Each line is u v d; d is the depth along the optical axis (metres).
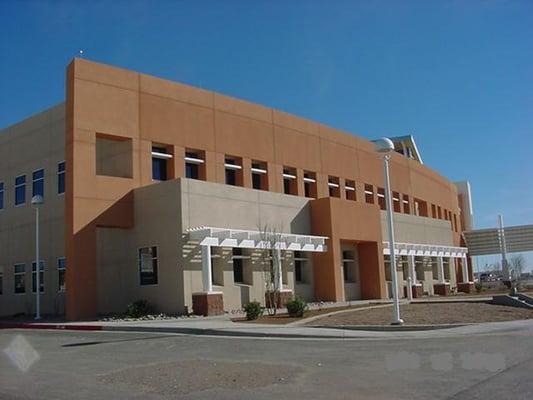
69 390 9.80
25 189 35.41
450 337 16.05
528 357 11.62
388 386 9.24
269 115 37.00
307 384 9.65
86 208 27.72
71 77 28.25
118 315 27.36
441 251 49.66
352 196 43.81
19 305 34.97
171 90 31.69
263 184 36.09
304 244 32.72
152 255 28.27
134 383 10.26
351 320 20.77
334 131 42.53
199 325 20.47
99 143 31.53
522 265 75.38
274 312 24.75
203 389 9.52
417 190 54.31
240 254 30.56
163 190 28.16
